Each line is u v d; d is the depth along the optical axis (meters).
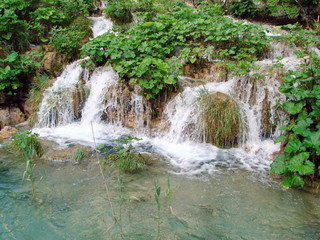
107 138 6.51
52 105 7.08
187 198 4.24
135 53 7.75
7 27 8.39
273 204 4.11
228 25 8.52
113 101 7.01
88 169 5.09
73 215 3.82
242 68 6.80
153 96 6.75
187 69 7.76
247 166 5.28
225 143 6.01
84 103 7.40
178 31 8.51
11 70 7.59
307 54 8.32
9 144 5.95
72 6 10.73
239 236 3.46
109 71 7.55
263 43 8.16
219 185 4.62
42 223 3.66
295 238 3.42
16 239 3.39
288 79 5.06
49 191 4.38
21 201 4.11
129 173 4.95
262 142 5.98
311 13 13.14
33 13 9.74
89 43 7.98
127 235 3.45
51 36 9.73
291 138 4.66
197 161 5.46
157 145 6.18
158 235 3.46
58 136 6.55
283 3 13.41
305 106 4.95
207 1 15.13
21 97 7.98
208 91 6.42
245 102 6.46
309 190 4.45
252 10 14.02
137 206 4.02
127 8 11.34
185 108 6.34
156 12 11.95
